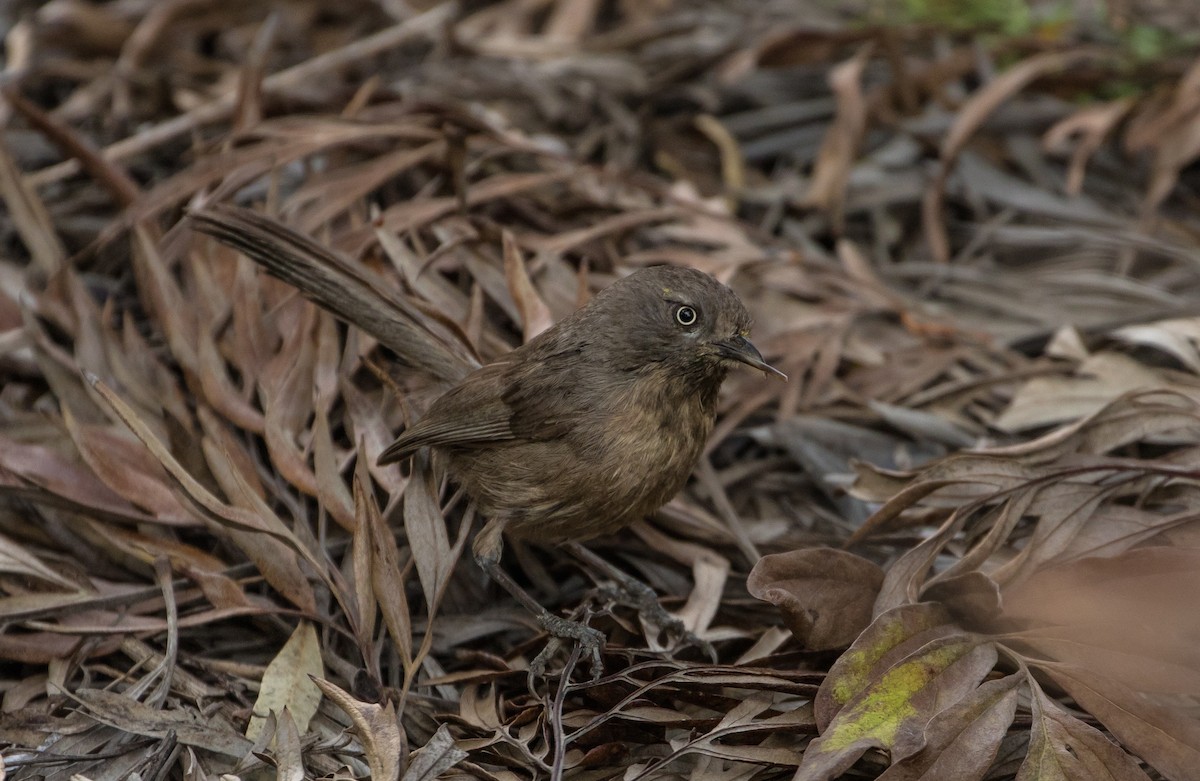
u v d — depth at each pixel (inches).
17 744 277.7
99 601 306.3
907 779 246.7
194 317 372.2
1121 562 285.1
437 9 531.8
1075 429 317.7
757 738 276.4
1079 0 570.3
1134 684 268.5
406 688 281.3
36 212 401.4
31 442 342.3
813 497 362.9
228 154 413.4
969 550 316.2
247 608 303.0
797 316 409.1
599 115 506.6
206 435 344.8
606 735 281.9
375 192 434.0
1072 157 498.3
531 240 407.2
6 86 468.8
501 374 313.9
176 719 278.7
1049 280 430.6
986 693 258.7
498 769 274.5
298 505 330.3
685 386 310.7
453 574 333.7
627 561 349.7
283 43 548.1
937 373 393.7
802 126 509.0
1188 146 458.9
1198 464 313.1
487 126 438.6
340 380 349.1
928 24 528.4
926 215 461.7
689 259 418.6
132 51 515.5
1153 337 374.9
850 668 266.5
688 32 546.0
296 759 263.0
